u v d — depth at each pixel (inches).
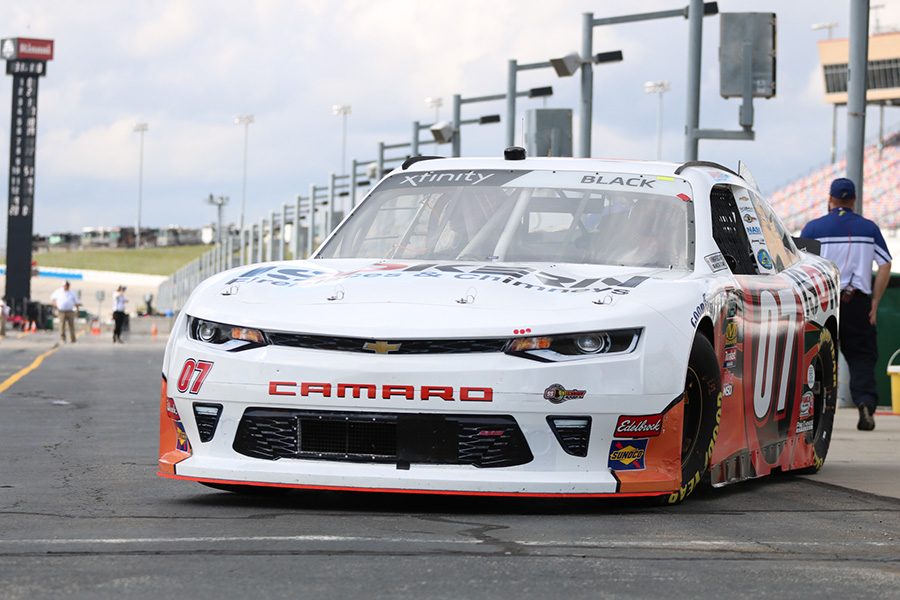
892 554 369.1
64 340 3454.7
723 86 1401.3
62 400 1119.6
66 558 340.2
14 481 533.3
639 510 448.5
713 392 468.8
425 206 539.2
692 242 506.6
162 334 5152.6
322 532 385.7
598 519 423.8
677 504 465.7
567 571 330.0
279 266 502.3
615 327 430.3
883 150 6245.1
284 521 410.3
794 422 586.9
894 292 1172.5
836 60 7844.5
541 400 420.5
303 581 311.4
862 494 522.9
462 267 478.6
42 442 730.8
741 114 1408.7
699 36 1505.9
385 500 464.1
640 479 432.5
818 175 6269.7
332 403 428.5
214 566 329.4
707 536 393.7
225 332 449.7
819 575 333.1
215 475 442.9
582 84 1931.6
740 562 349.1
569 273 471.8
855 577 331.3
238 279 482.3
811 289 609.6
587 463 427.8
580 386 423.2
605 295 442.3
